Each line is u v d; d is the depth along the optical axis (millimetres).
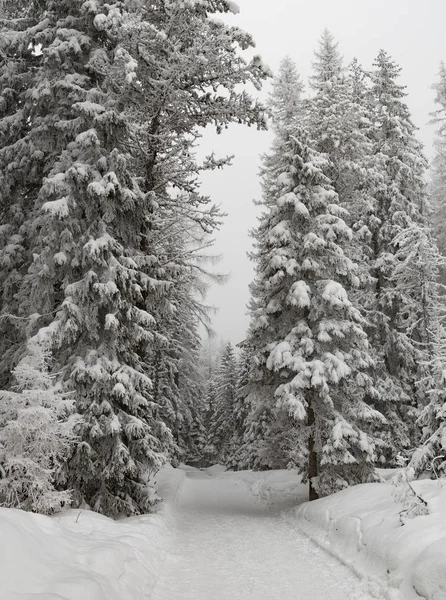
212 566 8367
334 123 20734
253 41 12422
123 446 10352
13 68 13383
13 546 4508
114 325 10797
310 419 15164
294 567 8273
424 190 23922
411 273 19797
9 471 7715
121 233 12352
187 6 11812
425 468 11289
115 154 11297
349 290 18500
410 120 23875
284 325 15859
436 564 5668
